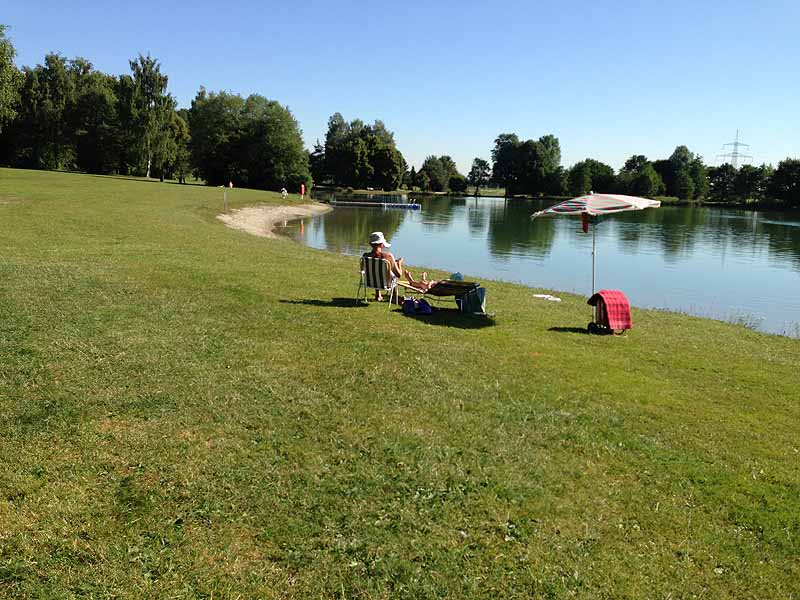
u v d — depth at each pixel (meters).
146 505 4.64
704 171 118.44
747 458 5.93
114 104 85.62
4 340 8.05
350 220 56.06
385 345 9.02
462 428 6.21
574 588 4.00
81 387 6.67
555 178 123.19
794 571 4.29
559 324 11.71
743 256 36.62
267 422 6.12
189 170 97.81
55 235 19.62
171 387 6.83
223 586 3.86
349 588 3.92
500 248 36.88
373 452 5.61
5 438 5.47
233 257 18.08
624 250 38.25
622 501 5.06
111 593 3.75
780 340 12.93
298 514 4.63
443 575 4.06
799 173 98.88
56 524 4.36
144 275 13.19
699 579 4.16
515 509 4.84
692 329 13.12
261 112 90.75
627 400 7.33
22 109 83.69
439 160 150.25
